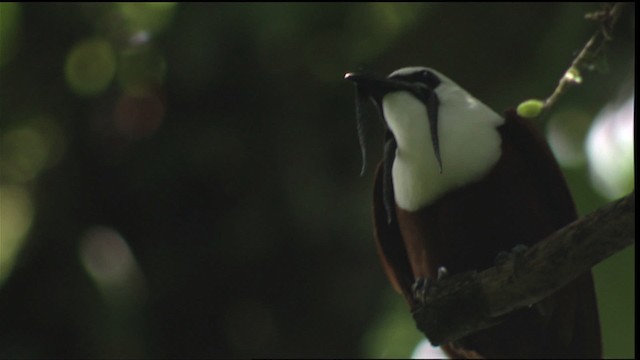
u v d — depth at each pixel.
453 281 7.71
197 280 13.66
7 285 13.33
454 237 8.77
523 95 12.44
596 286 10.23
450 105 8.86
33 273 13.34
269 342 13.59
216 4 12.33
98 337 13.07
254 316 13.69
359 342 13.16
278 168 13.12
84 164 13.42
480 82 12.68
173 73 12.88
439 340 7.73
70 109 13.35
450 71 12.72
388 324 11.57
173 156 13.27
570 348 9.02
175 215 13.73
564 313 8.79
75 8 13.14
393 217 9.45
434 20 12.59
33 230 13.34
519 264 7.31
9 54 13.31
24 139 13.44
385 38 12.65
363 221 12.63
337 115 12.98
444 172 8.70
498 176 8.73
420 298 8.73
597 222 7.04
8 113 13.36
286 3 12.15
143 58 13.06
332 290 13.27
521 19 12.55
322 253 13.29
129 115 13.29
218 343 13.70
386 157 8.99
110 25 13.17
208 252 13.62
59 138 13.42
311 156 12.98
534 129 8.96
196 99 13.17
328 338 13.33
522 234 8.78
